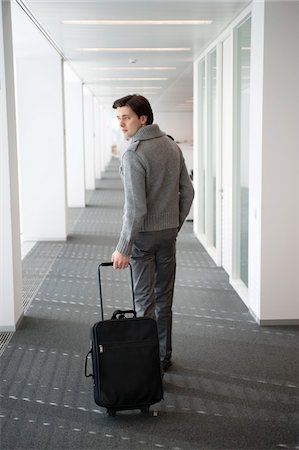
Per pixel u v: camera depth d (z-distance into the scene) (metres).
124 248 2.92
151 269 3.16
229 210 5.87
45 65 7.54
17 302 4.39
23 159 7.80
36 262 6.68
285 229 4.35
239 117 5.66
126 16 5.06
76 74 9.88
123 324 2.87
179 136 23.89
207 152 7.36
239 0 4.49
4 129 4.07
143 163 2.93
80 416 2.95
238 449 2.62
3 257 4.23
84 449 2.63
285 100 4.21
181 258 6.86
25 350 3.90
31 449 2.63
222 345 3.98
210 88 7.30
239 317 4.62
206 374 3.48
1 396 3.19
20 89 7.61
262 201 4.32
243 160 5.55
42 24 5.38
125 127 3.04
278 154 4.27
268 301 4.41
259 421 2.89
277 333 4.24
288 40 4.14
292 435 2.75
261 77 4.21
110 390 2.84
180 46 6.82
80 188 11.41
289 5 4.10
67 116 11.14
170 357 3.51
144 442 2.69
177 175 3.11
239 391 3.24
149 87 12.49
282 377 3.44
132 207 2.91
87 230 8.81
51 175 7.85
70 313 4.74
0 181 4.14
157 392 2.88
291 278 4.39
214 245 7.38
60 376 3.46
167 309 3.38
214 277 5.93
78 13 4.90
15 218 4.32
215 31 5.86
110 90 13.40
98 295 5.28
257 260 4.47
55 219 7.94
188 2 4.55
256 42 4.34
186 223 9.54
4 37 3.99
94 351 2.86
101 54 7.40
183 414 2.96
